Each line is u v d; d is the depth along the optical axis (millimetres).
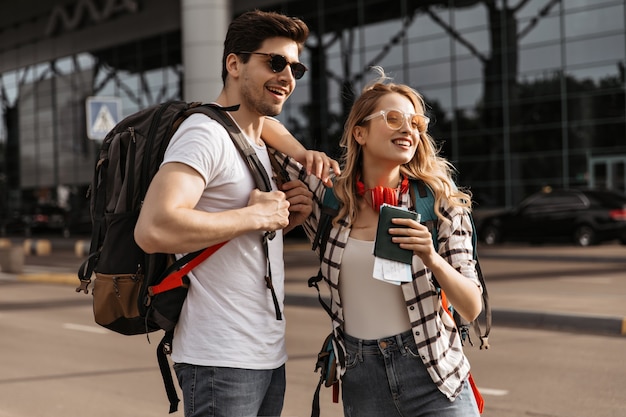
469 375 2801
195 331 2600
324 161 2789
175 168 2467
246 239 2623
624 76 25422
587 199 21188
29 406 5977
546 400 5840
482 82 28266
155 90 38000
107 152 2701
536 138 27234
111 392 6395
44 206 40688
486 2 28062
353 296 2754
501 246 22578
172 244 2412
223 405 2574
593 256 17859
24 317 11117
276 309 2678
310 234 2953
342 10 31438
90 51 41281
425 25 29484
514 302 10516
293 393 6250
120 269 2633
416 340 2656
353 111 2789
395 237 2508
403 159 2703
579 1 26188
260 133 2869
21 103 46250
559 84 26672
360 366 2752
